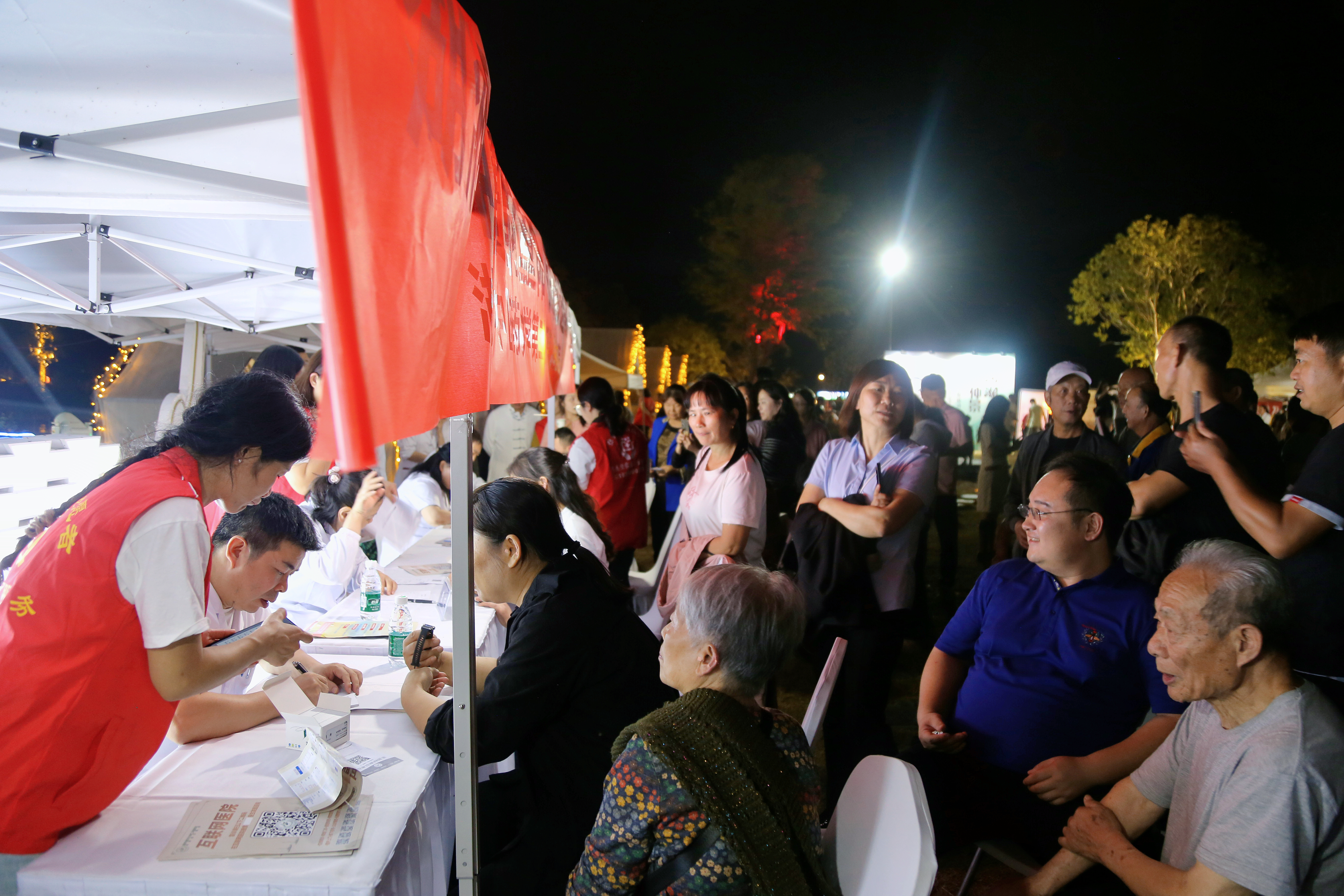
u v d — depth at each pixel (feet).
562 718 6.54
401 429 2.89
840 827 5.08
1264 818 4.83
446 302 3.64
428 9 3.33
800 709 14.39
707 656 4.65
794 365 129.70
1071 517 7.01
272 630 5.64
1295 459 17.89
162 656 4.79
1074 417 13.87
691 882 4.15
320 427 2.35
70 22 3.27
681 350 116.16
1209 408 8.69
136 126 4.03
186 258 9.95
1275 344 85.20
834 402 62.75
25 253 9.28
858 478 10.56
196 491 5.07
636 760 4.24
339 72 2.43
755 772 4.22
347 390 2.35
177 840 4.85
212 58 3.60
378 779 5.81
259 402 5.10
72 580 4.61
